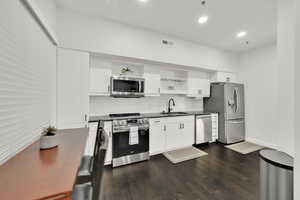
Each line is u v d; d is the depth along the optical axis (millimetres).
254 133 3791
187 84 3713
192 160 2730
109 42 2484
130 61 2977
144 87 3029
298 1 925
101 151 906
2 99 975
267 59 3533
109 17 2414
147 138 2803
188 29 2814
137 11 2248
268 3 2020
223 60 3883
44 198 608
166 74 3701
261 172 1270
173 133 3207
